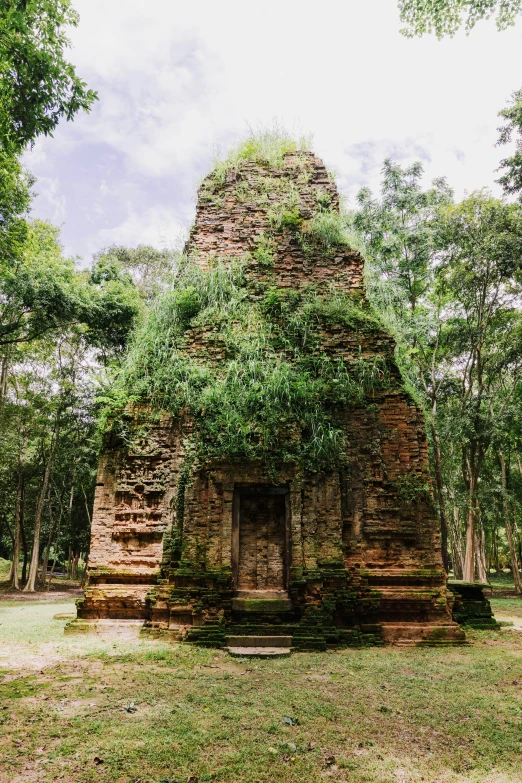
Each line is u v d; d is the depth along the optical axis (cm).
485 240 2016
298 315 1301
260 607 1019
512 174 1798
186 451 1154
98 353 2617
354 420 1184
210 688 670
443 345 2497
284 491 1112
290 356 1259
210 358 1252
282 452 1112
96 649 893
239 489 1115
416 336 2208
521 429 2548
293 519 1075
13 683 681
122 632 1025
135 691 649
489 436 2303
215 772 433
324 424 1160
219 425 1139
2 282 1928
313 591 1030
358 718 569
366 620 1046
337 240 1421
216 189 1528
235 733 515
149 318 1377
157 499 1151
